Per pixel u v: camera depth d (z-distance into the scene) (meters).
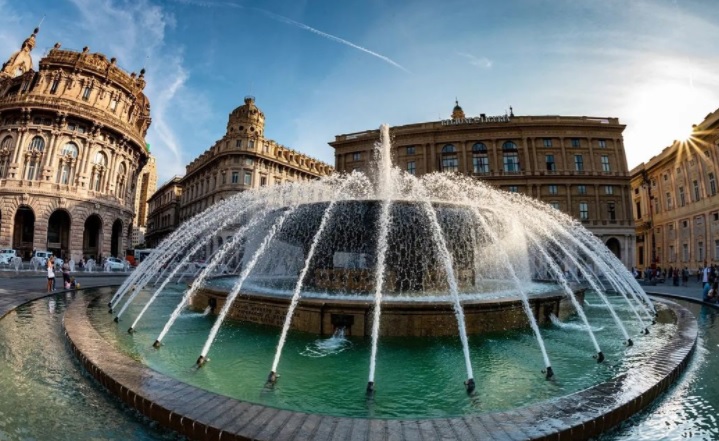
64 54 43.31
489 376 5.32
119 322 8.78
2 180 38.12
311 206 10.02
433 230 10.11
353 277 10.04
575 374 5.41
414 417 4.00
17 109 39.44
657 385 4.38
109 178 44.56
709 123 39.44
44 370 5.30
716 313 12.52
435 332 7.33
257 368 5.55
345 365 5.74
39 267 32.88
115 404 4.11
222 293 9.23
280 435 3.02
